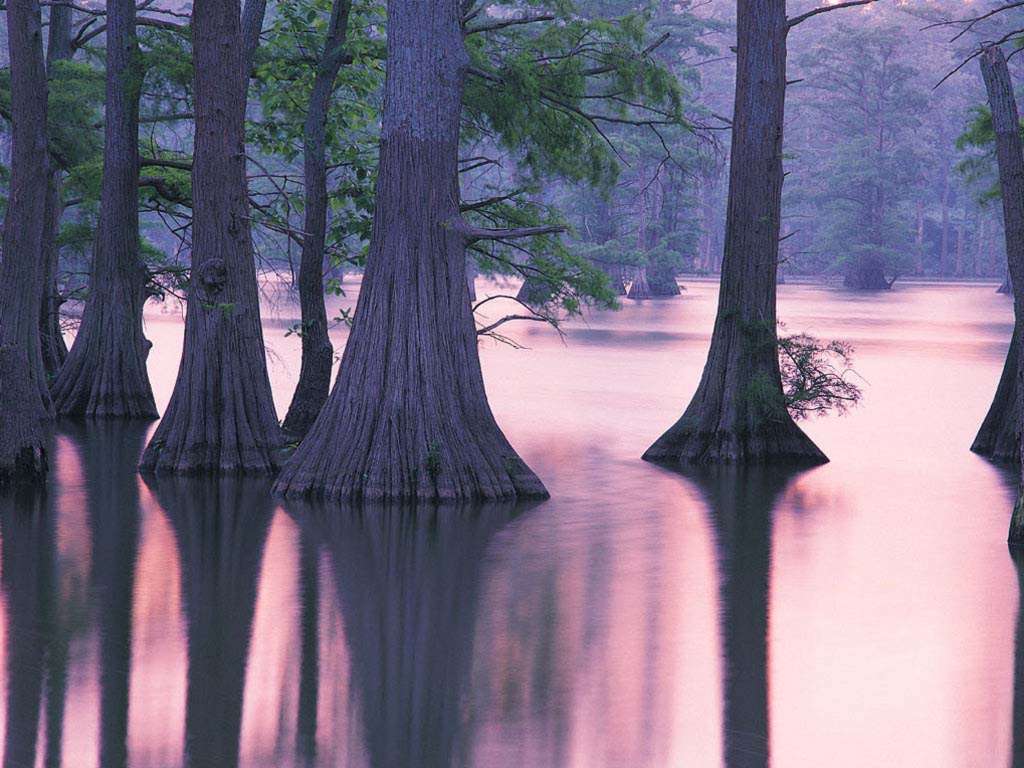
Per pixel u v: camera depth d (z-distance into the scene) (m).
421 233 23.27
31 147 31.02
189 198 36.47
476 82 30.28
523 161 32.75
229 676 13.54
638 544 20.34
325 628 15.43
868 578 18.30
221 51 26.23
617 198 114.88
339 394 23.52
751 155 28.41
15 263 31.73
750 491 25.25
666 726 12.20
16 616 15.76
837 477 27.19
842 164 143.12
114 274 34.28
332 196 31.53
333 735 11.88
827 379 29.00
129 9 33.69
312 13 32.22
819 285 158.38
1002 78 20.47
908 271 180.62
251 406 26.20
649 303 109.38
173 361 50.31
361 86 31.03
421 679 13.54
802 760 11.43
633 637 15.18
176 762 11.16
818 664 14.20
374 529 20.95
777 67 28.39
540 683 13.45
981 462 29.66
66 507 22.44
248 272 26.44
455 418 23.33
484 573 18.27
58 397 34.16
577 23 30.34
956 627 15.73
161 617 15.80
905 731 12.16
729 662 14.22
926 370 51.06
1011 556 19.88
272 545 19.75
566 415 36.94
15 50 30.56
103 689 13.07
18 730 11.86
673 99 30.97
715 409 28.89
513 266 32.19
